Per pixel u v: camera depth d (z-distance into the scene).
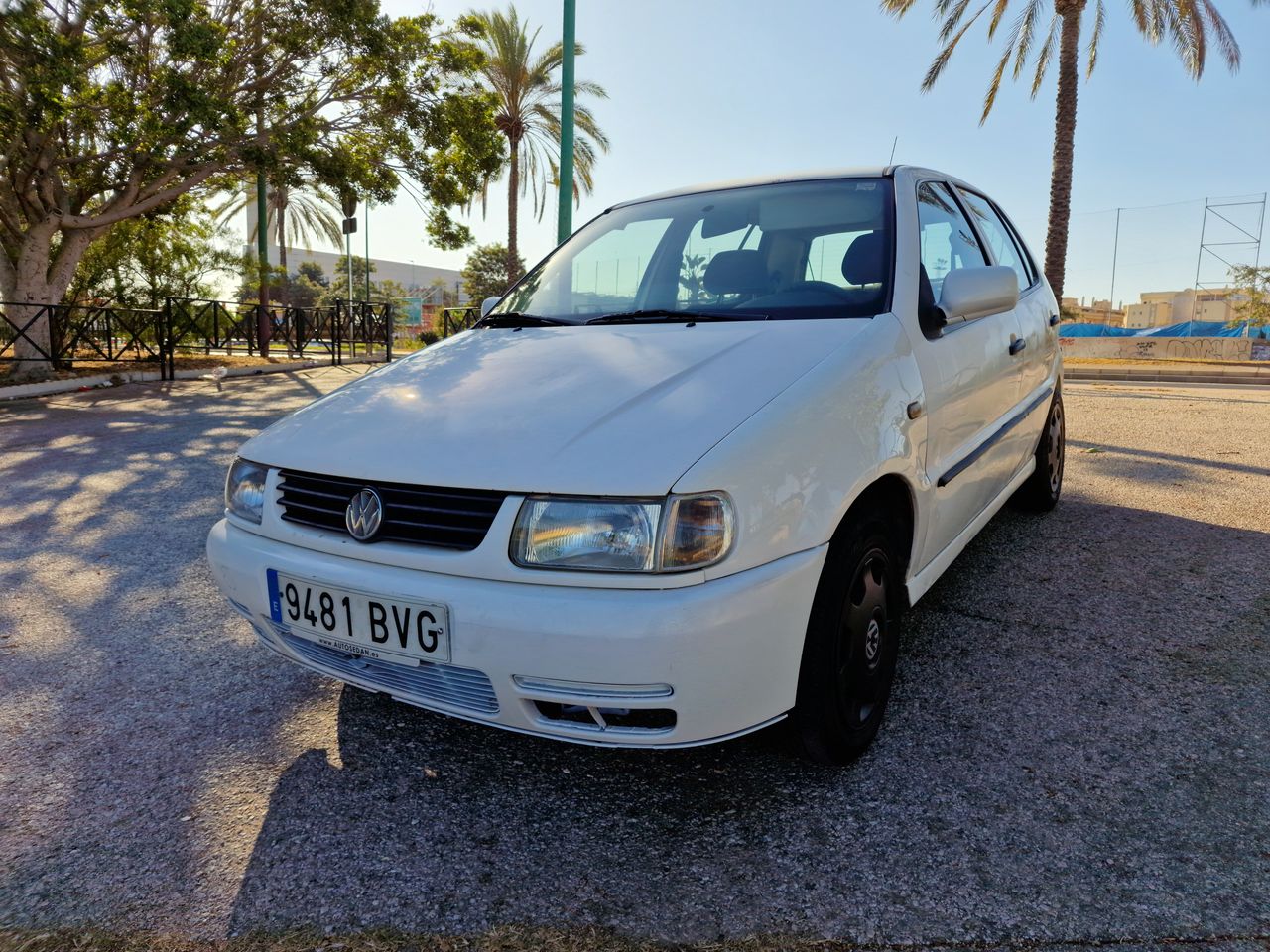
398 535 1.94
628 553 1.73
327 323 20.03
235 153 13.26
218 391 11.71
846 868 1.84
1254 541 3.92
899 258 2.66
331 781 2.22
